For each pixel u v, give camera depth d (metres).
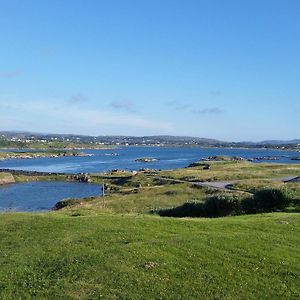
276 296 18.69
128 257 22.86
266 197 41.00
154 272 21.05
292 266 21.53
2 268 22.62
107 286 19.77
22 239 27.66
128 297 18.70
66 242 26.23
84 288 19.69
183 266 21.66
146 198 68.62
